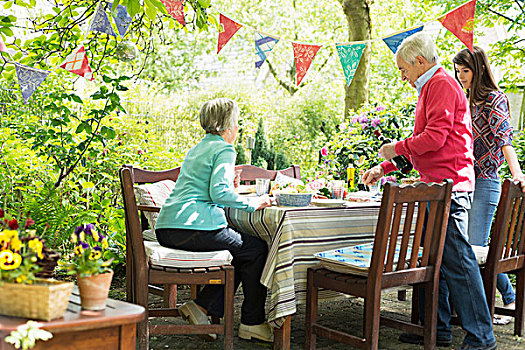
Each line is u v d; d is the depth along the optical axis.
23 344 1.61
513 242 3.44
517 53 7.62
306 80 13.25
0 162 4.88
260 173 4.52
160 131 9.11
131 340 1.86
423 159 3.15
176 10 3.34
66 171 4.89
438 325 3.29
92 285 1.85
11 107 5.75
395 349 3.24
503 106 3.54
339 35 13.31
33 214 4.46
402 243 2.87
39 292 1.72
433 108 3.04
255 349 3.18
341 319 3.86
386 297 4.50
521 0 7.04
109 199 5.41
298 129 12.62
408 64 3.14
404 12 12.23
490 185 3.66
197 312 3.12
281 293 2.96
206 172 3.12
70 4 4.24
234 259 3.17
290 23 13.59
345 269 2.93
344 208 3.24
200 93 12.44
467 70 3.61
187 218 3.05
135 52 4.40
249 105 12.05
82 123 4.51
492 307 3.27
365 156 5.62
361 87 7.05
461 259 3.05
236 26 3.95
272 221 3.08
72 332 1.75
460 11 3.56
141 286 2.88
